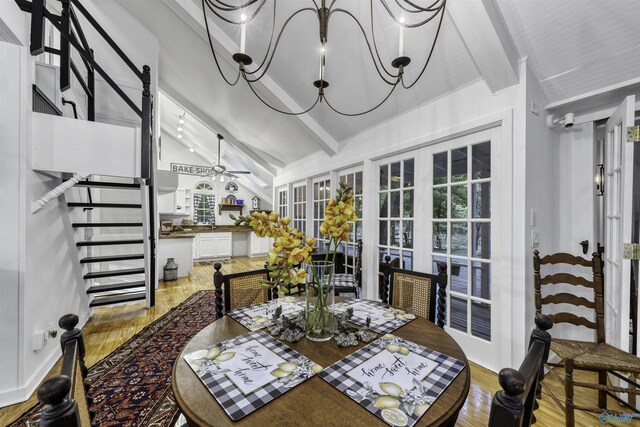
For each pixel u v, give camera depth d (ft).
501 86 6.29
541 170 6.54
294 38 8.30
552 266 6.87
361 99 9.42
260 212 3.63
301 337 3.74
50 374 6.63
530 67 6.15
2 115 5.61
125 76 11.76
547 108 6.66
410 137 8.76
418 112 8.48
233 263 22.02
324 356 3.26
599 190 6.85
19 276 5.65
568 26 5.33
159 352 7.52
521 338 6.05
